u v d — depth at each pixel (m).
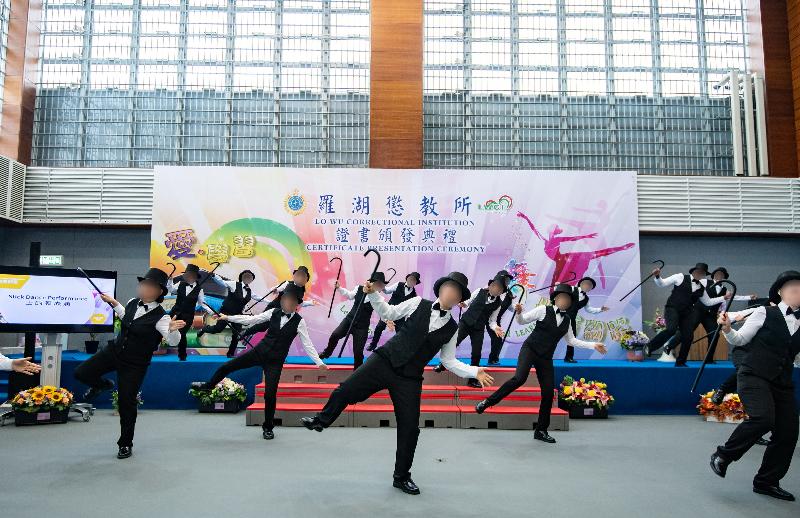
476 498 3.27
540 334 4.99
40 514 2.88
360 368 3.41
